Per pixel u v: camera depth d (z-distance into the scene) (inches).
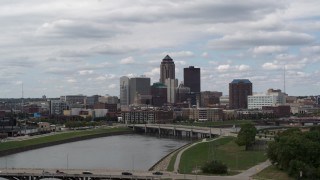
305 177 7859.3
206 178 7844.5
